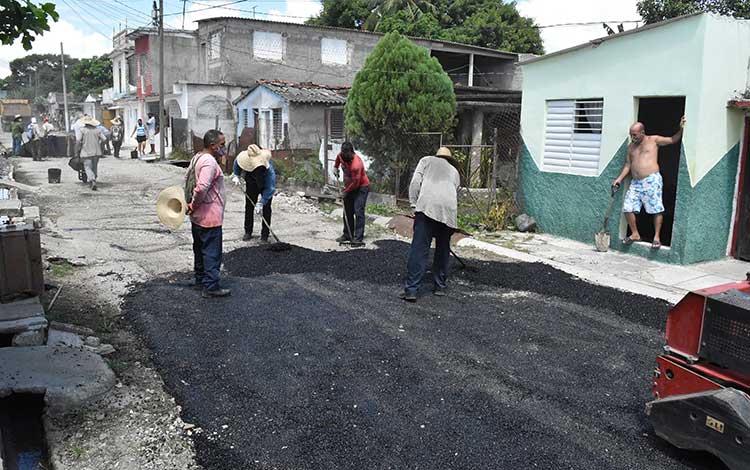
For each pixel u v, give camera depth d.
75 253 8.62
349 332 5.99
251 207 10.04
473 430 4.26
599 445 4.11
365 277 7.98
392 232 11.41
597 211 10.52
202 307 6.58
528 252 10.04
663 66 9.31
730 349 3.74
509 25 32.53
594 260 9.53
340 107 16.12
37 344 5.20
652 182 9.53
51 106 58.34
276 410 4.49
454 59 29.69
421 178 7.11
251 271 8.13
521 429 4.29
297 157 18.86
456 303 7.05
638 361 5.52
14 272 5.72
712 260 9.70
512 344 5.83
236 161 9.82
